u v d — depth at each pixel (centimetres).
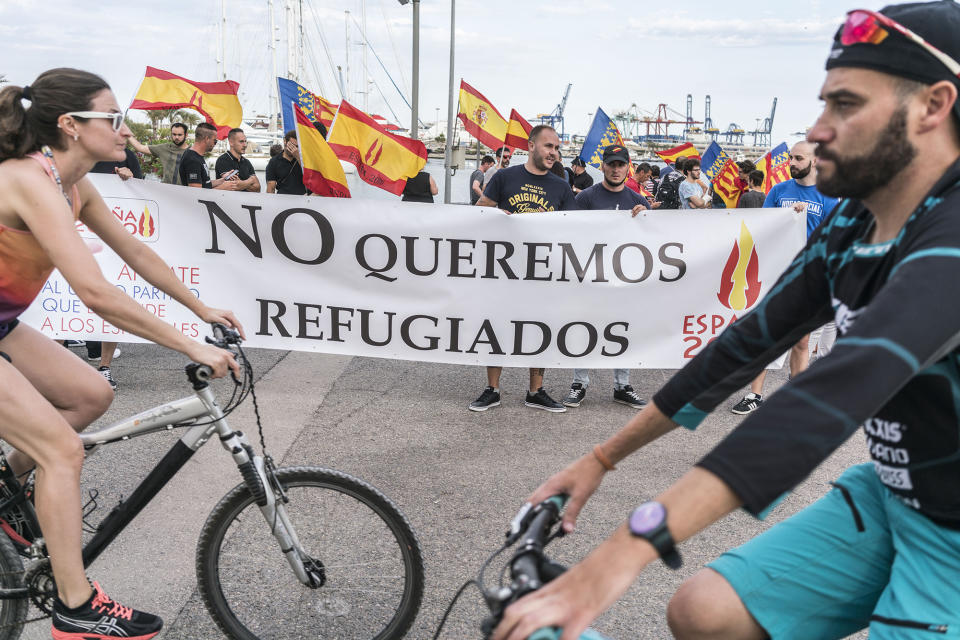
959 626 134
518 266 542
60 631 238
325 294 554
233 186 860
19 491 250
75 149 234
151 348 690
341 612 267
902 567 143
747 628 154
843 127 126
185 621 291
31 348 256
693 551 358
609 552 106
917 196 129
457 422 529
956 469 132
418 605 265
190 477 420
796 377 112
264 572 267
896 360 107
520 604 104
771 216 533
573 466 166
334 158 636
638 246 539
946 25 122
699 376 161
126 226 548
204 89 1035
